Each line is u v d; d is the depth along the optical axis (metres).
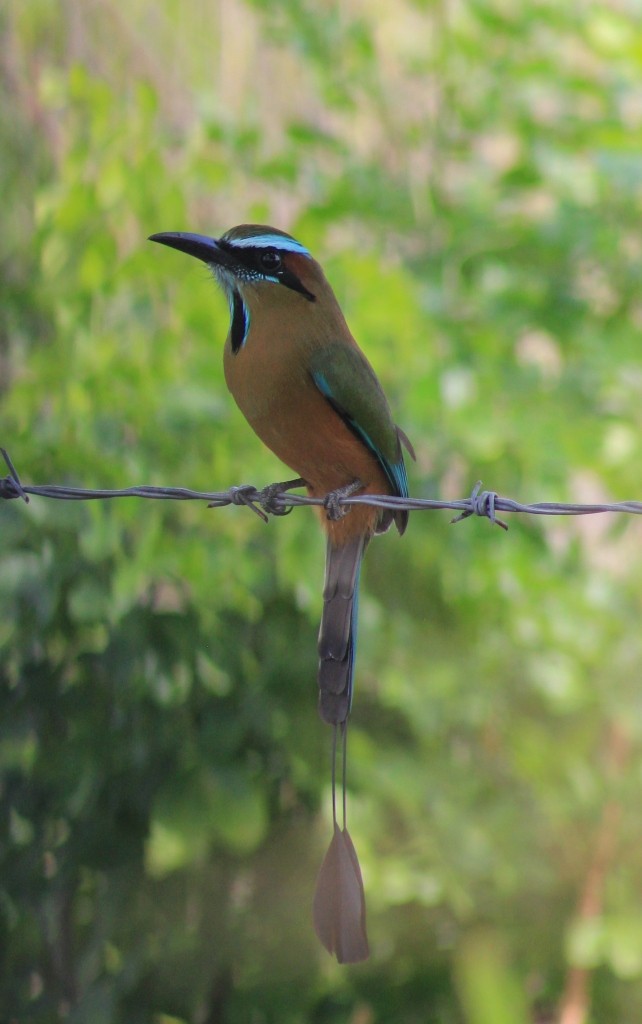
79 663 9.40
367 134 12.38
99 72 10.84
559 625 10.57
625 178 10.94
